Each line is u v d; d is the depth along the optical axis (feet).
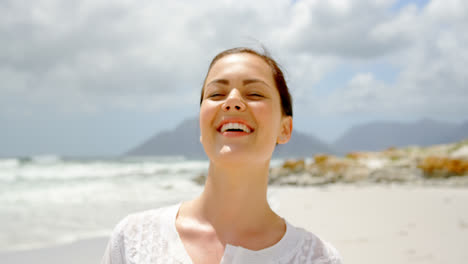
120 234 4.07
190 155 287.28
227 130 4.10
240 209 4.17
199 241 4.03
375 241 14.48
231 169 4.04
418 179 50.44
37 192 33.04
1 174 60.39
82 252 12.76
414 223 18.10
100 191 34.32
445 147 86.02
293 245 4.01
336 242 14.37
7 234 15.65
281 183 50.90
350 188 43.14
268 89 4.33
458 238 14.97
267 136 4.11
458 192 35.04
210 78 4.50
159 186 39.86
